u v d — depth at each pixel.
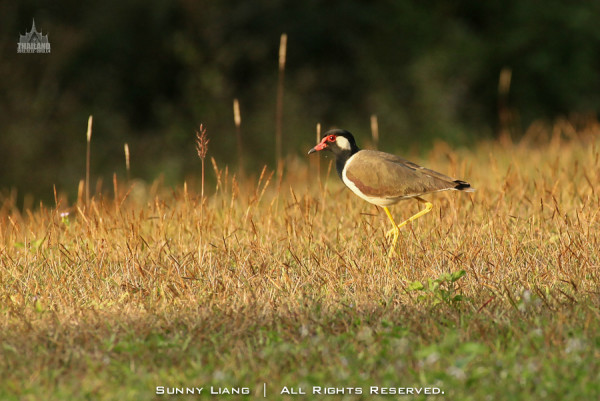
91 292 10.82
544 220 12.85
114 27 32.66
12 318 9.78
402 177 12.20
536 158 20.27
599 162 17.25
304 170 20.50
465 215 13.38
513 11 39.34
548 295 9.88
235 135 31.69
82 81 32.41
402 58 37.28
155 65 33.72
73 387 7.75
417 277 10.97
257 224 13.54
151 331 9.09
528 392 7.45
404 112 34.66
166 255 12.05
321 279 10.98
